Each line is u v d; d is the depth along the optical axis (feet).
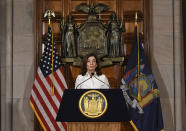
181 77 21.70
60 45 21.95
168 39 22.12
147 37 21.70
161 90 21.75
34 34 21.54
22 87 21.66
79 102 12.37
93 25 21.75
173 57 21.99
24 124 21.42
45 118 19.75
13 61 21.83
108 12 22.22
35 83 20.04
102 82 16.84
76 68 21.80
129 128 21.11
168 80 21.85
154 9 22.34
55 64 20.45
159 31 22.18
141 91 20.08
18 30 21.98
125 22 22.20
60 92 20.04
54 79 20.18
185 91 21.26
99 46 21.63
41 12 21.86
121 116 12.10
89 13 21.91
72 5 22.26
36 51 21.48
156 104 19.97
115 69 21.84
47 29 21.97
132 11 22.24
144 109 19.92
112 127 12.30
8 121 21.20
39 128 20.98
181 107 21.48
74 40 21.54
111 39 21.44
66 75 21.59
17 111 21.48
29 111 21.48
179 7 22.09
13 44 21.90
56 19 21.95
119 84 21.59
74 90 12.70
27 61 21.84
